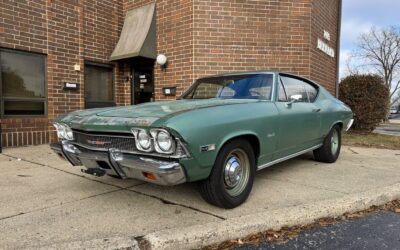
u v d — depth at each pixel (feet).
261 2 27.43
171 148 9.64
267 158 13.43
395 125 85.35
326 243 9.73
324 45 32.24
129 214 11.31
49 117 26.03
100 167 11.57
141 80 30.76
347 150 25.07
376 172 17.43
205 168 10.45
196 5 26.43
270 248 9.42
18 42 23.99
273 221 10.44
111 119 11.12
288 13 27.99
